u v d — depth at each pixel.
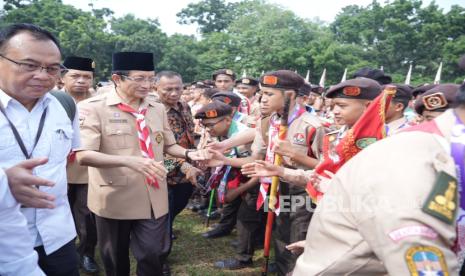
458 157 1.20
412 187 1.04
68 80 4.25
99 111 3.05
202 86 8.42
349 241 1.18
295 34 42.94
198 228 5.45
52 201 1.66
